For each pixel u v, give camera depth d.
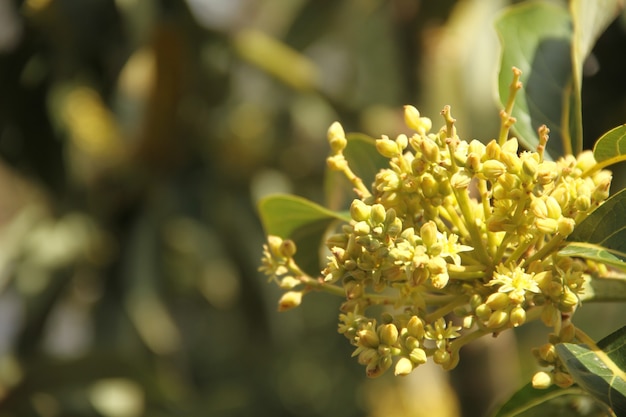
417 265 1.58
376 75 6.45
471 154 1.65
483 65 5.14
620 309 5.07
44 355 5.13
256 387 9.07
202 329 7.89
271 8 6.46
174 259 6.10
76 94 5.57
